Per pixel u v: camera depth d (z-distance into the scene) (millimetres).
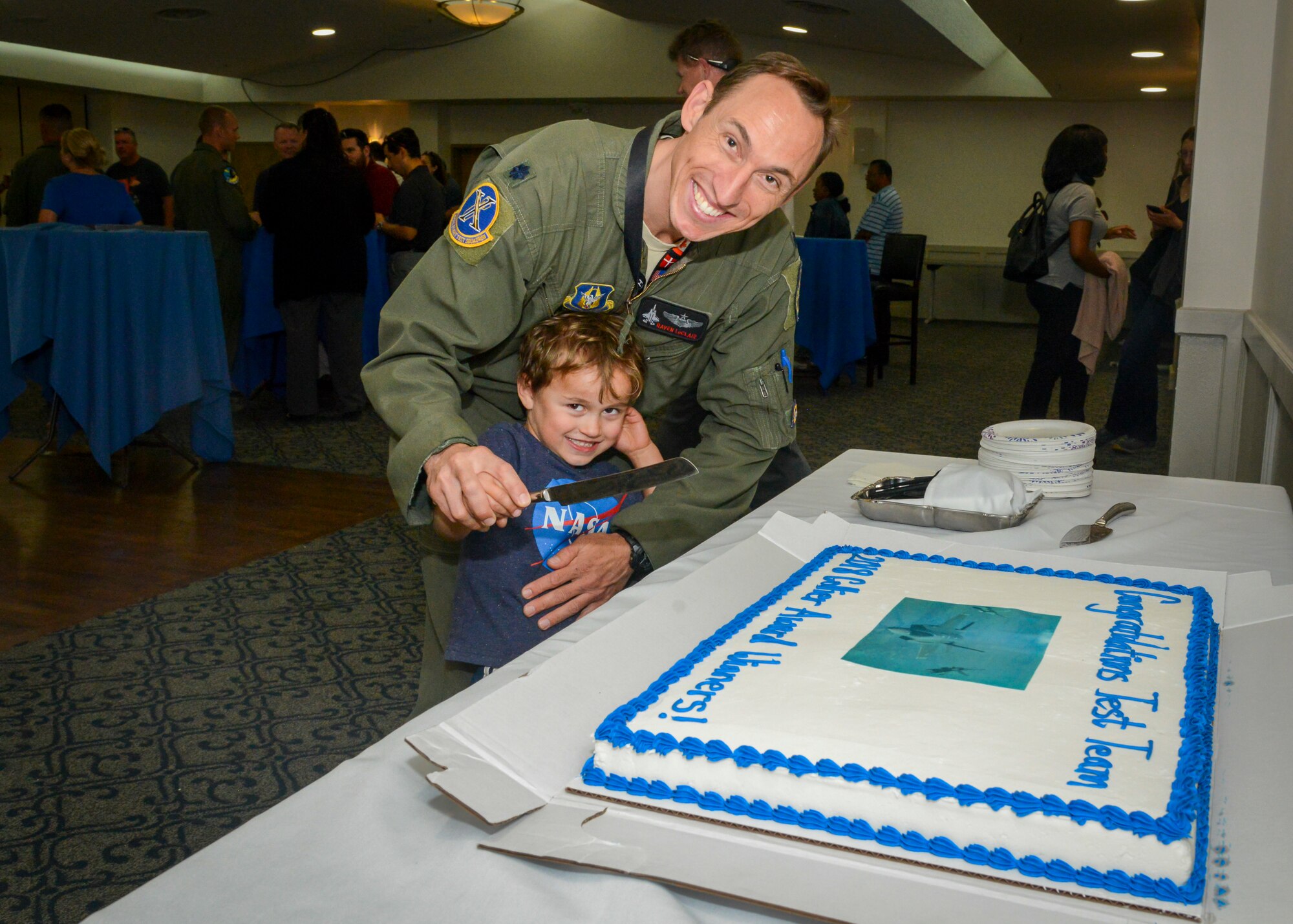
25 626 2590
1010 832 587
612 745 680
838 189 7113
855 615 920
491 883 583
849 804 621
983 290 10812
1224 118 2963
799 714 703
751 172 1037
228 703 2197
